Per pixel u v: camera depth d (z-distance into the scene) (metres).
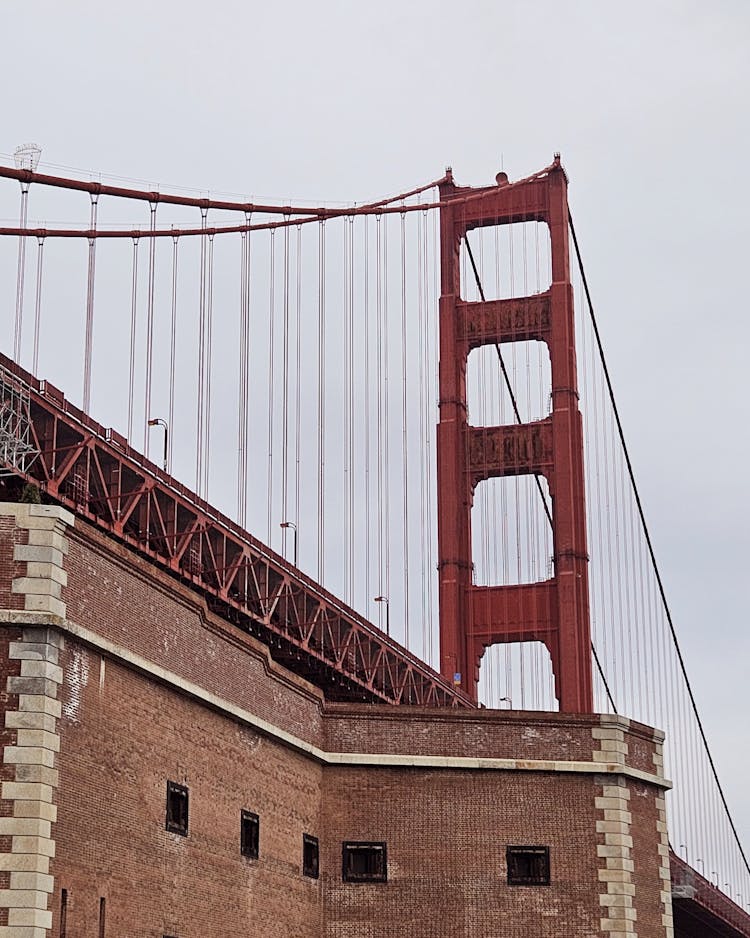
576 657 108.62
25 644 37.75
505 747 54.25
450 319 117.12
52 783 37.47
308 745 51.62
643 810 55.72
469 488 114.38
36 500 42.91
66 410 57.06
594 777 54.44
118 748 40.66
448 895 52.47
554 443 113.38
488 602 112.06
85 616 39.78
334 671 79.25
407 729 53.88
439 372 116.25
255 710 48.53
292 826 50.31
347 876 52.31
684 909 98.50
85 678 39.50
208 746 45.50
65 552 39.12
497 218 118.31
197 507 65.50
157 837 42.16
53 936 36.94
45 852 36.81
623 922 52.91
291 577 74.38
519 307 116.62
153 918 41.50
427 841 52.88
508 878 52.94
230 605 67.19
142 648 42.34
